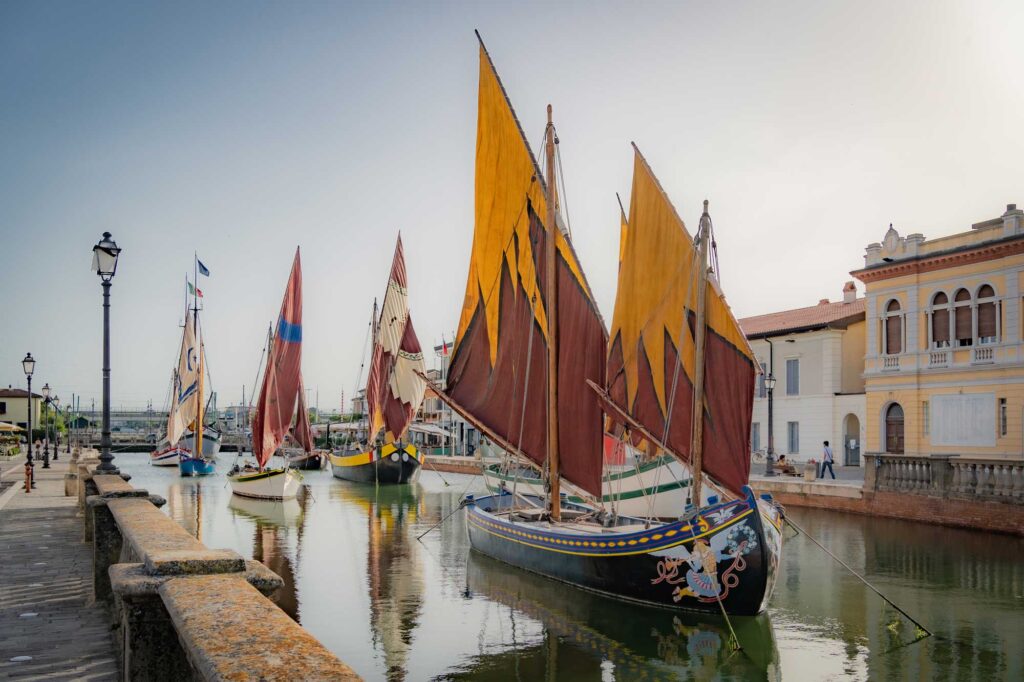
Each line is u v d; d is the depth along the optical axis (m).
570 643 15.64
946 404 41.25
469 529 26.88
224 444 133.12
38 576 14.38
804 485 37.94
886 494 33.84
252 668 3.60
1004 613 17.94
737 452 19.11
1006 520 28.69
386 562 24.28
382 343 61.25
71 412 162.38
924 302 42.59
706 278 19.61
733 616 17.06
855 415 51.19
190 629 4.39
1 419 138.00
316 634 16.25
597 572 19.22
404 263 60.22
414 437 101.25
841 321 51.50
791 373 54.91
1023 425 37.44
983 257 39.56
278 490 44.06
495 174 26.78
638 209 22.22
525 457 25.38
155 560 6.15
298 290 49.91
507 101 25.80
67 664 9.16
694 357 20.33
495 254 26.86
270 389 48.22
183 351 71.44
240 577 6.05
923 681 13.59
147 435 159.88
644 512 29.25
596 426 23.02
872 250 45.41
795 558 24.55
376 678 13.64
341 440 102.44
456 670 14.11
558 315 24.12
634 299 22.34
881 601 19.05
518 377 25.67
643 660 14.70
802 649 15.34
